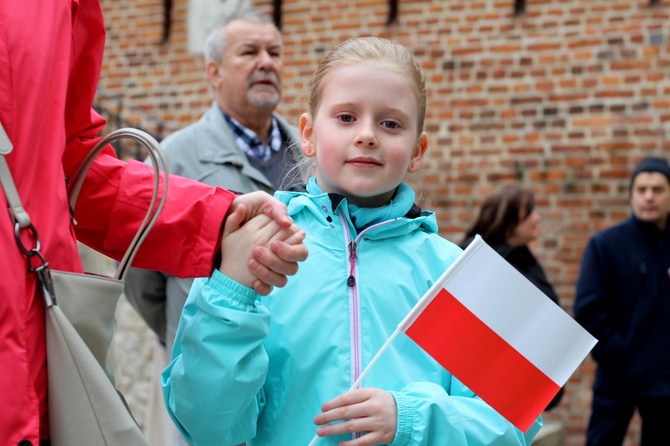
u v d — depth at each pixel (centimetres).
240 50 391
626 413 526
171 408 204
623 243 526
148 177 205
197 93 794
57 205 181
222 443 198
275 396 205
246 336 191
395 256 217
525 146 703
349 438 201
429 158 723
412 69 217
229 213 200
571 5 698
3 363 163
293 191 231
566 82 696
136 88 812
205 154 377
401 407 194
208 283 195
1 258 165
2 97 173
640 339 520
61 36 188
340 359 204
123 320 609
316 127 218
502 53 711
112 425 174
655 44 679
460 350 205
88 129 206
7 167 171
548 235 694
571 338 212
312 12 761
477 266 207
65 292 176
